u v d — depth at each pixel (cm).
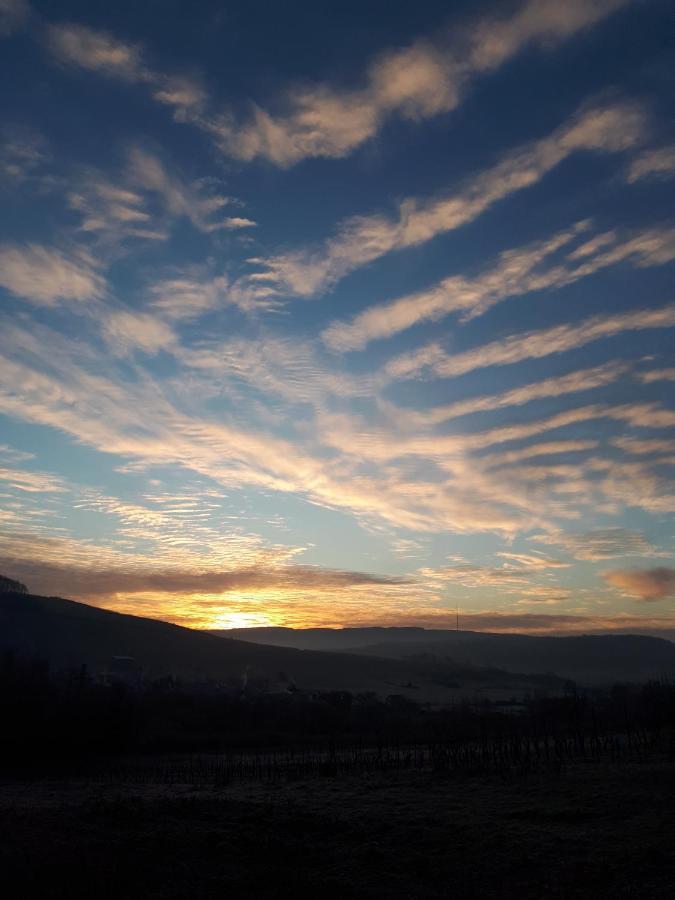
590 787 2638
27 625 14962
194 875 1803
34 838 1988
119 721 6156
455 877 1747
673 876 1602
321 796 2920
